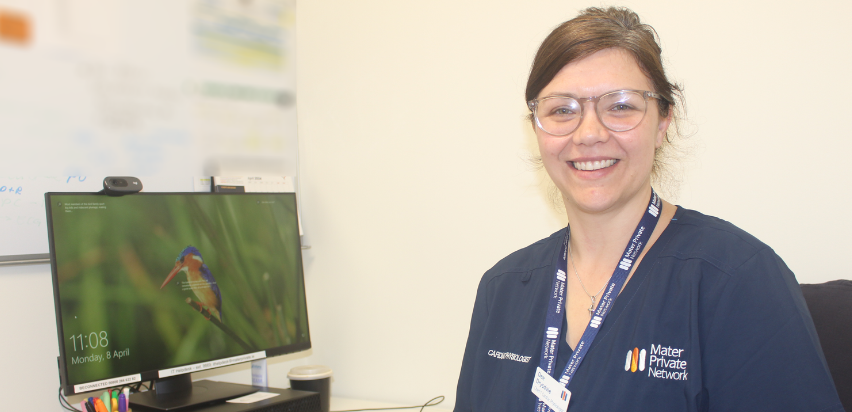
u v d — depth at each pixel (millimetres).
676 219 1009
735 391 842
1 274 1449
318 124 2166
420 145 1979
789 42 1494
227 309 1609
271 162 2084
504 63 1844
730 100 1559
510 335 1094
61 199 1330
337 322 2141
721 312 870
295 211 1848
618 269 992
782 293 850
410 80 1993
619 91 930
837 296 1206
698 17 1591
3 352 1451
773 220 1516
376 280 2057
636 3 1665
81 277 1342
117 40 1643
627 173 956
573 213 1053
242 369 2002
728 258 899
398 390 2016
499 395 1037
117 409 1386
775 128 1512
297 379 1695
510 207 1837
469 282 1896
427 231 1967
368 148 2070
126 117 1663
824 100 1460
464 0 1903
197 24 1850
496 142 1856
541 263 1147
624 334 930
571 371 956
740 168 1551
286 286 1773
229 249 1646
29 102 1465
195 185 1836
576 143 958
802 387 803
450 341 1922
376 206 2055
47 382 1531
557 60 973
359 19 2078
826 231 1458
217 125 1907
